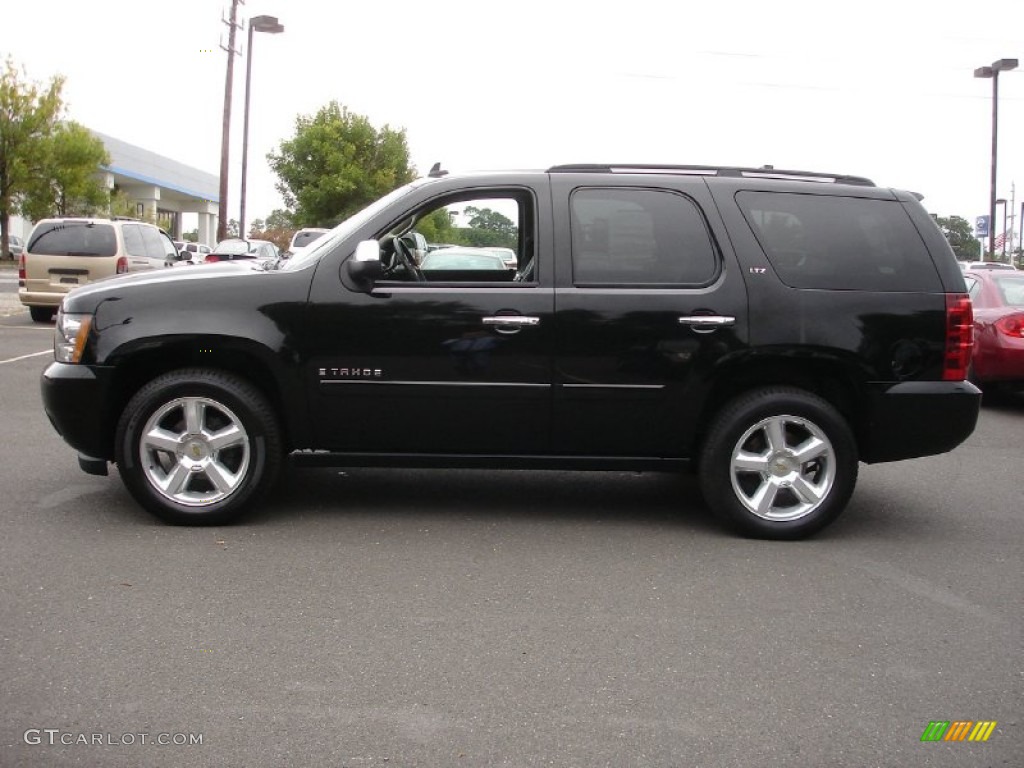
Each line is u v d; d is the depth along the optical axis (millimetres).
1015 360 10086
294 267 5512
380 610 4367
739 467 5496
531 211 5594
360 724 3350
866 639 4156
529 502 6297
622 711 3475
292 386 5430
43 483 6395
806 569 5070
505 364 5414
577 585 4750
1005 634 4238
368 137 41031
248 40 38594
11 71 40250
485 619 4293
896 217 5609
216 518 5508
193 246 35844
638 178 5602
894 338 5449
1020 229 40219
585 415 5477
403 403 5453
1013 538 5707
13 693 3518
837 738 3316
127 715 3381
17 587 4547
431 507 6113
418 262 6457
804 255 5504
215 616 4254
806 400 5422
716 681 3727
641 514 6078
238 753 3154
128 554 5047
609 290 5430
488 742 3248
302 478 6801
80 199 42938
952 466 7738
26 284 16375
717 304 5402
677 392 5438
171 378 5402
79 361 5414
